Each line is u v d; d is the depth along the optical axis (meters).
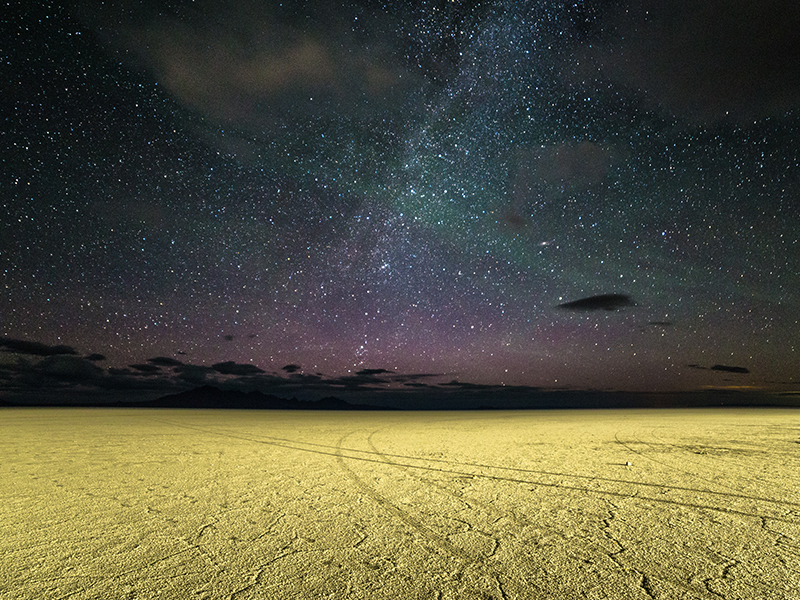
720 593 2.78
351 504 4.94
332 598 2.70
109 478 6.39
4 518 4.41
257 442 11.01
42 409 31.23
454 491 5.58
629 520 4.34
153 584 2.90
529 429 15.41
